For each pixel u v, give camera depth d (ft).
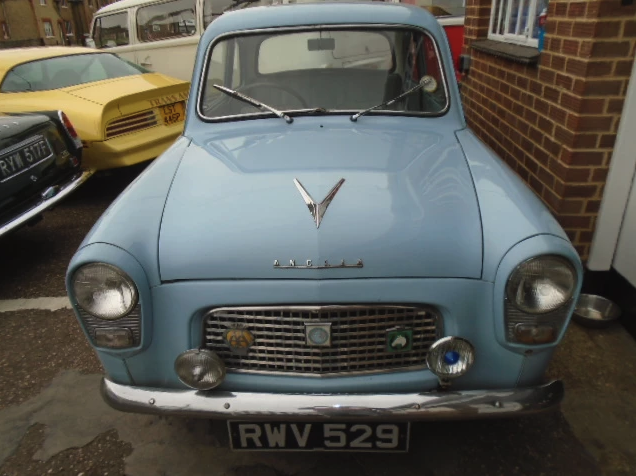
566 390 7.52
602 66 8.16
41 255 12.80
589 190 8.90
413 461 6.56
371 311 5.30
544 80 9.80
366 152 6.75
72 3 119.55
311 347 5.38
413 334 5.37
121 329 5.37
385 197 5.69
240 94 8.29
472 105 15.11
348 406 5.18
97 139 14.39
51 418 7.47
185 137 8.09
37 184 11.67
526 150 10.79
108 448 6.92
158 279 5.31
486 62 13.65
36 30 104.32
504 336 5.19
